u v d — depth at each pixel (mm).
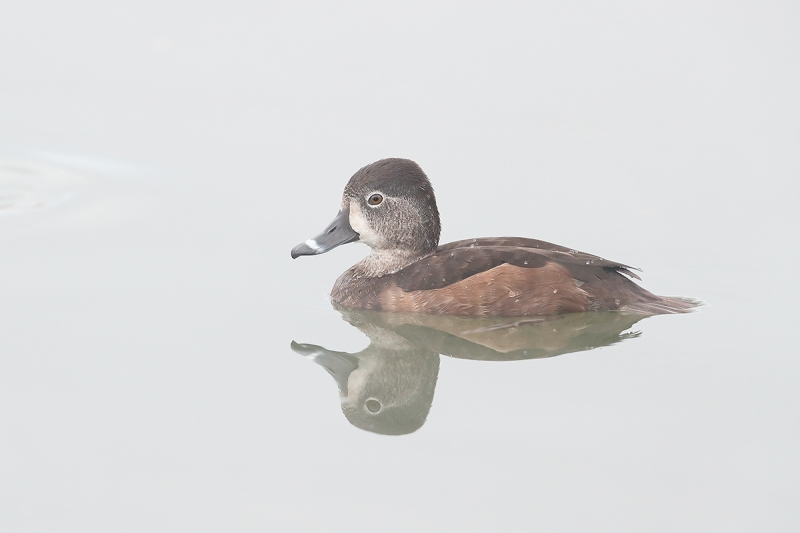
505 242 14016
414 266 13773
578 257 13312
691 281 14789
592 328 13141
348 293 14062
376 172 13969
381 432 10695
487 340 13047
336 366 12375
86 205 17766
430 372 12391
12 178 18906
